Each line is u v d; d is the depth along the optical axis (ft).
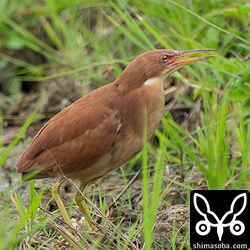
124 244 32.07
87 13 52.60
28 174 34.96
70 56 50.31
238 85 39.29
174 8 46.91
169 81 46.06
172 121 43.01
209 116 41.16
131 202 40.11
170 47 43.57
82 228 35.99
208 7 46.70
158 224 34.55
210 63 43.70
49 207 39.45
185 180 39.96
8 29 53.42
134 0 48.16
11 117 51.80
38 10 53.42
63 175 34.55
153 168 42.86
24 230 34.76
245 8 43.34
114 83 35.78
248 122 39.09
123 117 34.86
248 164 38.58
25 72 54.13
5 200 34.68
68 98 50.29
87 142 34.76
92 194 41.09
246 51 44.75
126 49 49.24
